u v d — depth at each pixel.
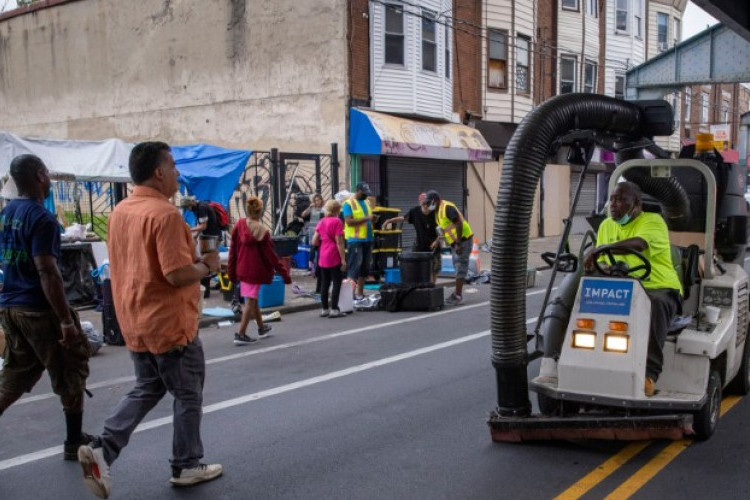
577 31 26.83
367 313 11.52
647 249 5.18
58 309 4.54
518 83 24.31
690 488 4.38
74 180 12.53
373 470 4.77
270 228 16.92
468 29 22.08
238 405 6.33
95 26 22.75
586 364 4.75
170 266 4.07
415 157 19.70
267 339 9.41
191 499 4.35
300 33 18.50
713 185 5.56
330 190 17.86
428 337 9.35
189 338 4.32
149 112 21.69
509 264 4.92
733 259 6.25
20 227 4.52
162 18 21.19
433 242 12.28
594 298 4.82
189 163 15.88
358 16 18.09
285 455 5.07
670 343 4.99
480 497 4.31
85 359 4.86
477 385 6.89
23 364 4.78
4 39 25.16
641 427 4.65
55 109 24.06
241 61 19.62
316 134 18.36
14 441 5.48
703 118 37.31
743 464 4.75
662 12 32.03
